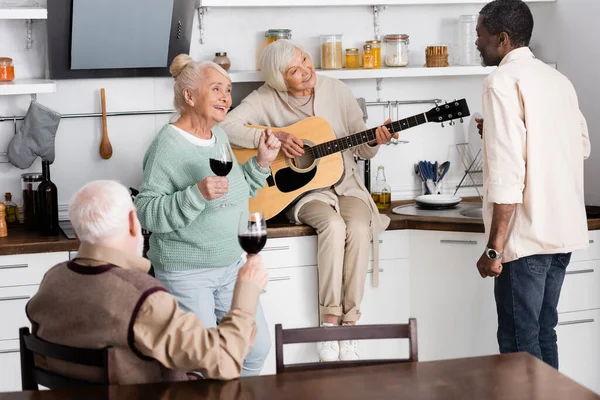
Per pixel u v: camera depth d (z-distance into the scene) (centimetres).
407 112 440
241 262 338
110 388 201
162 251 316
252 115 386
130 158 408
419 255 394
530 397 192
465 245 383
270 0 390
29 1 372
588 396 192
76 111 398
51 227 370
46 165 371
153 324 205
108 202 212
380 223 384
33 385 224
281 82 379
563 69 426
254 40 418
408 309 400
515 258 320
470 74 420
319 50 426
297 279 379
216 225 312
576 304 386
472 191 449
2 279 352
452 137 446
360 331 235
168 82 407
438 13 439
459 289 388
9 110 392
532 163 312
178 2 381
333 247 365
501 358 218
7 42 389
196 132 317
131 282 207
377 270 384
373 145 383
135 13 372
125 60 388
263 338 323
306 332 234
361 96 433
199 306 317
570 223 321
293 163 374
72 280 212
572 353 390
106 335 206
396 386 200
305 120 376
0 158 393
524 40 323
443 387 199
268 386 202
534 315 326
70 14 367
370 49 416
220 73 314
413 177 445
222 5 387
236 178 320
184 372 226
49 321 214
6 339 355
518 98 310
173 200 300
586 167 417
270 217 373
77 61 382
